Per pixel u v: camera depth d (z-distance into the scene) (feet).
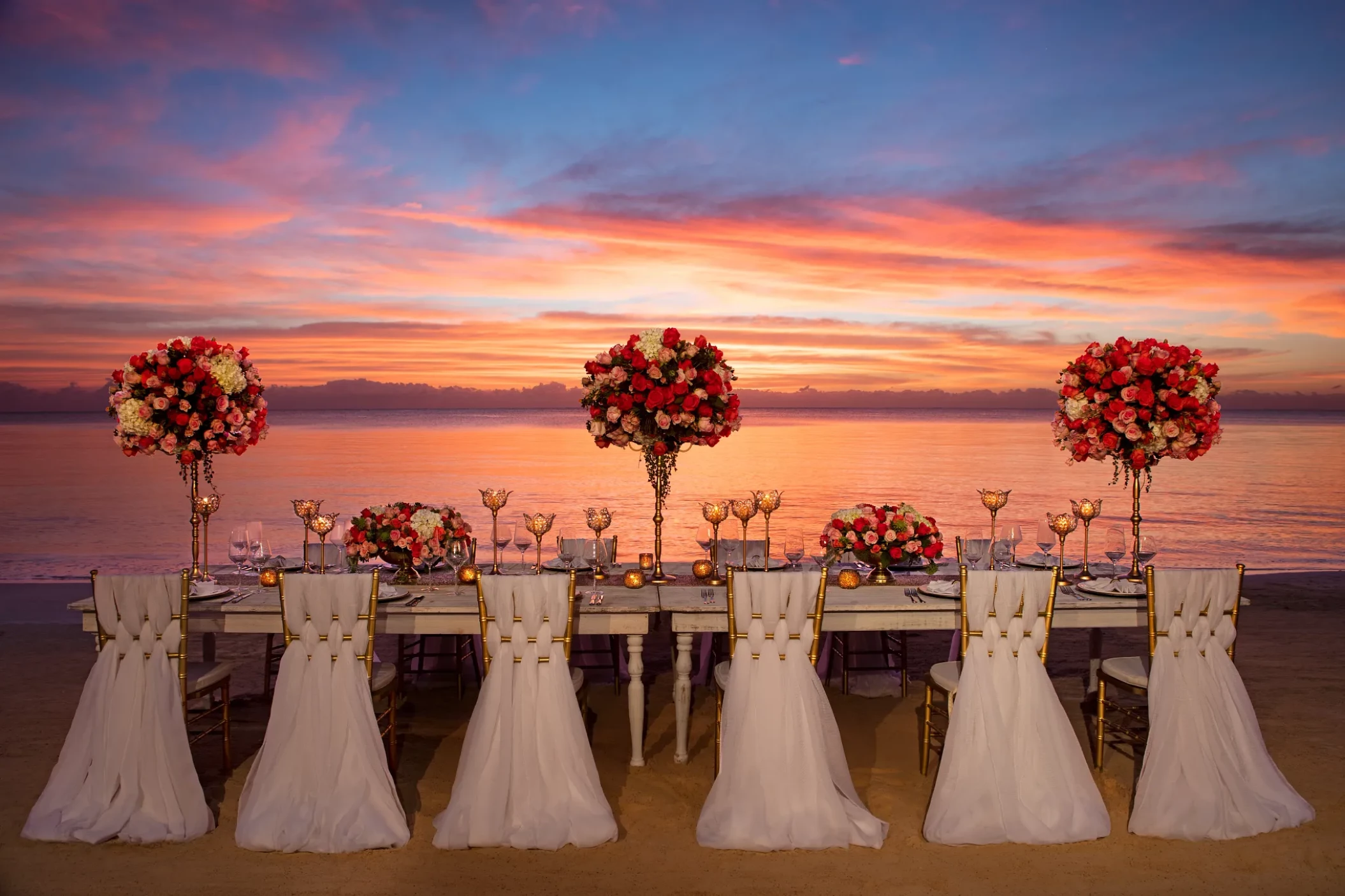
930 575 14.87
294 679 11.07
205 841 10.96
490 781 10.94
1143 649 20.54
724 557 15.56
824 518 41.83
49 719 15.39
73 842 10.87
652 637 22.00
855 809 11.25
